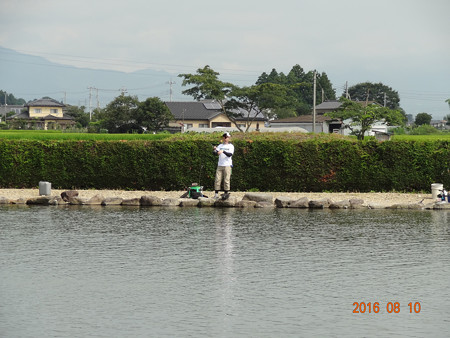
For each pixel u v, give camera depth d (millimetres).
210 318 8828
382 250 13734
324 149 25438
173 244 14406
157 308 9297
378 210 21328
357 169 25422
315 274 11438
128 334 8148
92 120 140500
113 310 9211
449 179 25109
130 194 24953
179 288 10438
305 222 18156
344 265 12203
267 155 25672
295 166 25531
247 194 22703
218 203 22344
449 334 8227
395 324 8625
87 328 8391
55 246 14133
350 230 16625
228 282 10844
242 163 25797
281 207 22094
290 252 13469
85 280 10969
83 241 14789
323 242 14711
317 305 9492
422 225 17594
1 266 12055
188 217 19266
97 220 18484
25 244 14375
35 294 10062
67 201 23031
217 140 25953
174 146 26047
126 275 11336
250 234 15898
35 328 8391
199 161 25953
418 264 12312
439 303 9633
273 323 8617
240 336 8078
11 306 9398
